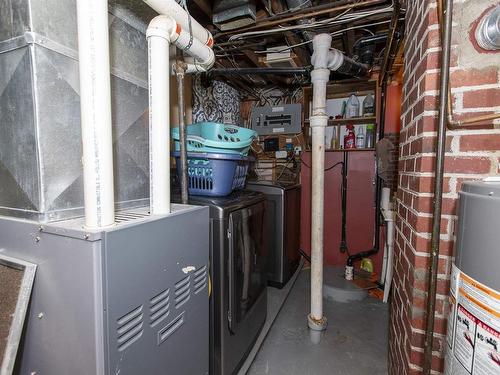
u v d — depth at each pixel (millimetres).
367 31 2084
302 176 3219
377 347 1804
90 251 595
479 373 613
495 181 725
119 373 659
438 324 1027
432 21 986
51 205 711
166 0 849
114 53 888
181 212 890
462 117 951
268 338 1887
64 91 736
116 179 912
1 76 714
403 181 1400
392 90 2752
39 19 670
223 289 1263
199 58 1090
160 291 797
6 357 609
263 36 2031
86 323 614
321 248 1915
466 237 663
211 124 1573
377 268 2900
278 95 3381
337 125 3051
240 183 1767
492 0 892
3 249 750
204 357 1060
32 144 690
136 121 987
